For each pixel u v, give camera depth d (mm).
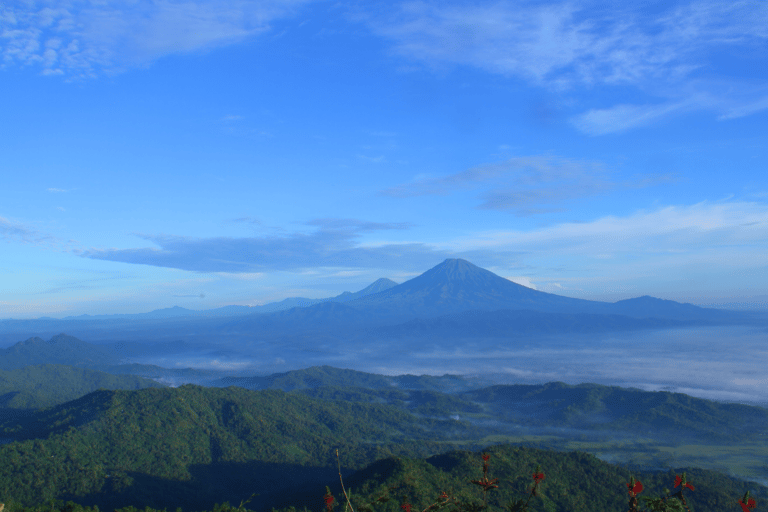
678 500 7859
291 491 85812
